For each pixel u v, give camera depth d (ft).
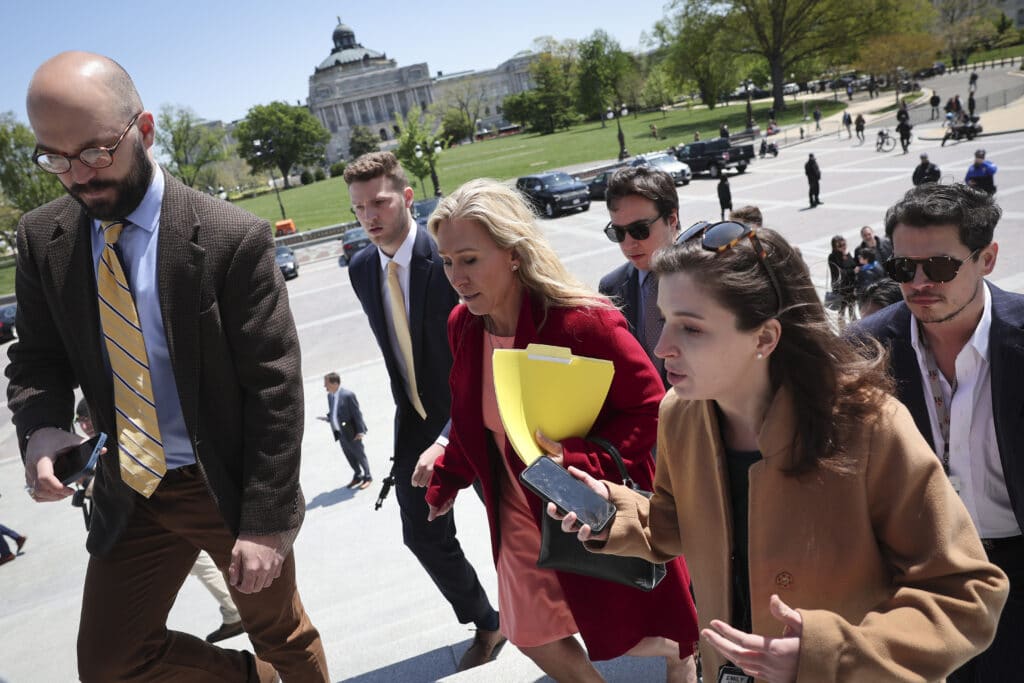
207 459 7.13
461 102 396.98
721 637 3.92
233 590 7.81
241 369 7.20
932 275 6.59
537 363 6.53
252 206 270.26
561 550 6.06
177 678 7.93
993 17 294.05
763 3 188.75
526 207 7.11
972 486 7.03
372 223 9.91
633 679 8.43
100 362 7.27
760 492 4.35
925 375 7.15
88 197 6.59
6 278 151.64
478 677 8.66
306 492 28.91
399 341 10.47
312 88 538.88
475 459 7.57
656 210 10.03
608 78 284.82
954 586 3.85
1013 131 89.10
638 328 10.52
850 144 113.70
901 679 3.60
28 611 20.57
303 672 8.27
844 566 4.19
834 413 4.13
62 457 7.07
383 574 18.95
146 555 7.67
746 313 4.05
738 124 189.67
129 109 6.59
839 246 32.68
